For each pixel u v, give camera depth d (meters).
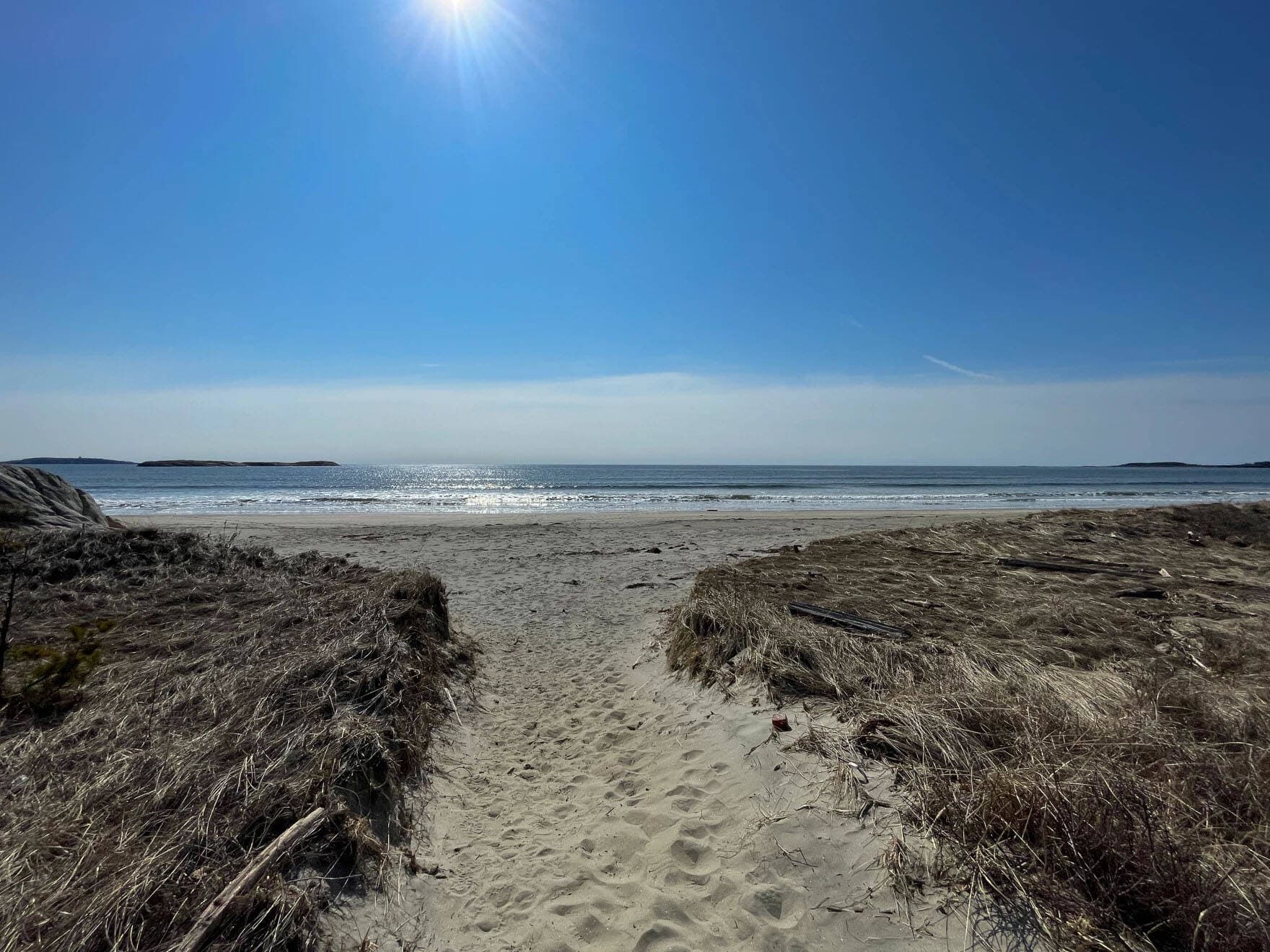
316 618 5.54
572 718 5.15
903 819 3.01
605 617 8.15
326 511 27.28
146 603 6.06
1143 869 2.43
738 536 16.34
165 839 2.60
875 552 10.90
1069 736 3.35
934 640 5.46
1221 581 8.25
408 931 2.71
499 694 5.70
